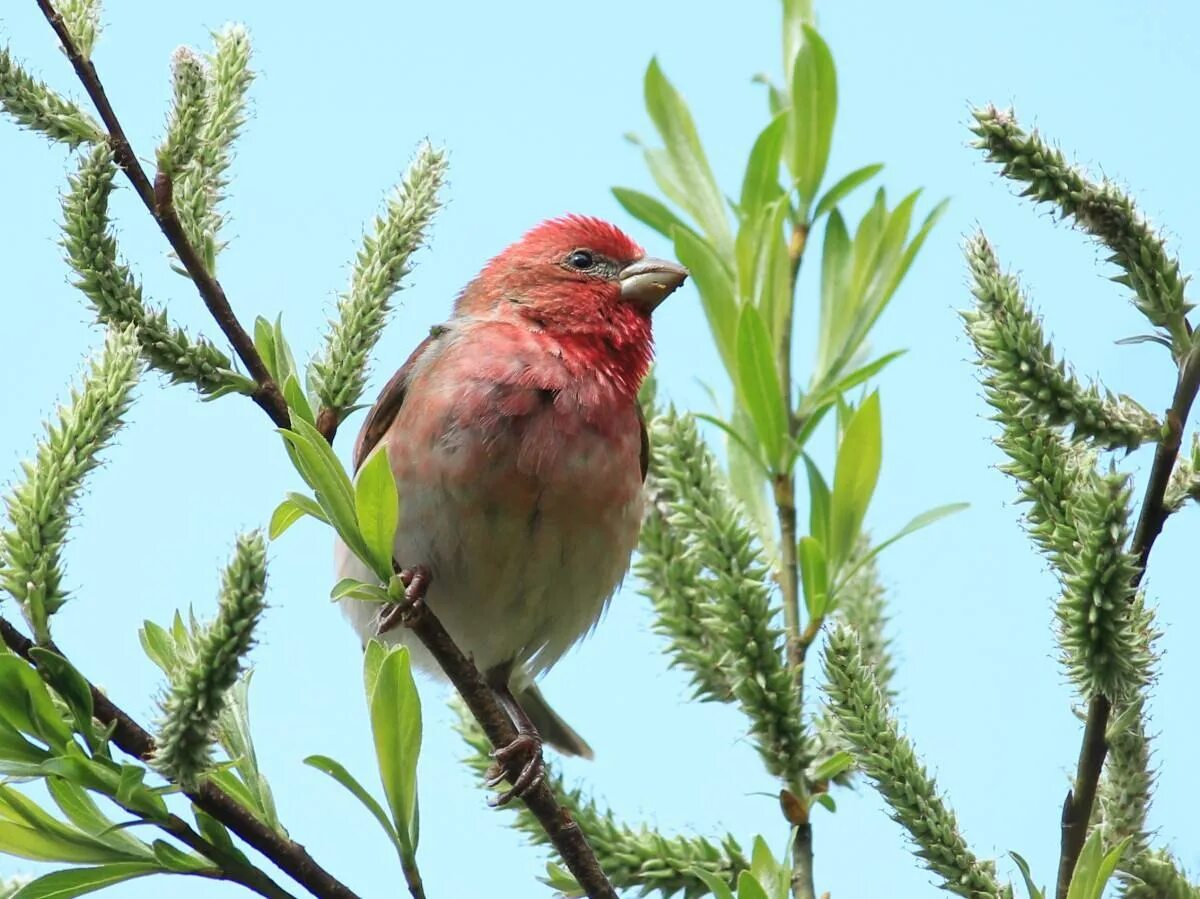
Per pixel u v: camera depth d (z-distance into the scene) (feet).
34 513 18.70
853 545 25.22
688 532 24.52
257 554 17.37
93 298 21.21
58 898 18.90
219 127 22.81
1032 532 18.85
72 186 21.09
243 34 23.54
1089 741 19.02
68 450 18.93
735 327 27.43
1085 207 18.28
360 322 22.50
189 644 18.06
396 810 19.51
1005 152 18.31
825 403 26.61
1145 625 18.47
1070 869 19.12
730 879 23.25
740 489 27.02
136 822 19.02
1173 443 18.20
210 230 22.49
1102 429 18.13
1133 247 18.30
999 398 19.03
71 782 18.54
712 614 25.18
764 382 26.12
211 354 21.68
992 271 18.56
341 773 19.29
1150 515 18.53
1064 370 18.22
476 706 22.11
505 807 24.67
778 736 22.67
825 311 27.94
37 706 18.61
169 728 17.16
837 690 20.17
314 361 22.47
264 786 19.95
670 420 24.88
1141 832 20.02
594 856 22.08
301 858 19.53
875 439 25.20
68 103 21.44
